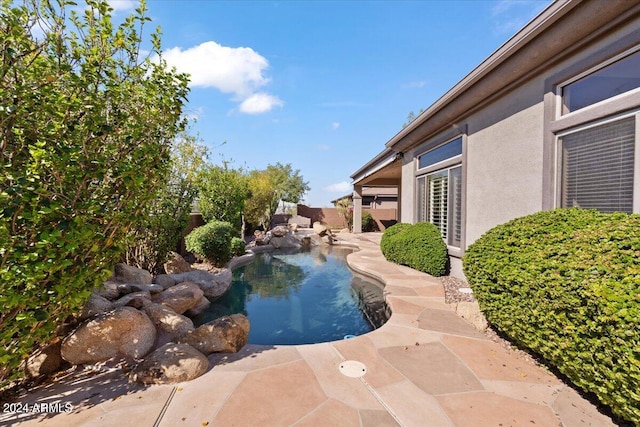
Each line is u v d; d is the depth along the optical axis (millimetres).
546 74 4930
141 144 3643
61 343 3645
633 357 2189
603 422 2605
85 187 3107
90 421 2623
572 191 4578
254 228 20562
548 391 3072
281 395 3002
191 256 11195
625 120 3846
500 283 3842
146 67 3793
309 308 7297
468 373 3412
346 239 19000
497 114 6098
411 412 2750
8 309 2545
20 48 2762
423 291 6625
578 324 2713
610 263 2668
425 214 9711
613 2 3592
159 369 3271
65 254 2787
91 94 3055
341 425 2586
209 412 2748
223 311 7066
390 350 3975
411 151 10539
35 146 2566
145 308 4754
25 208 2605
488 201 6375
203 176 10406
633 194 3730
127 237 4125
